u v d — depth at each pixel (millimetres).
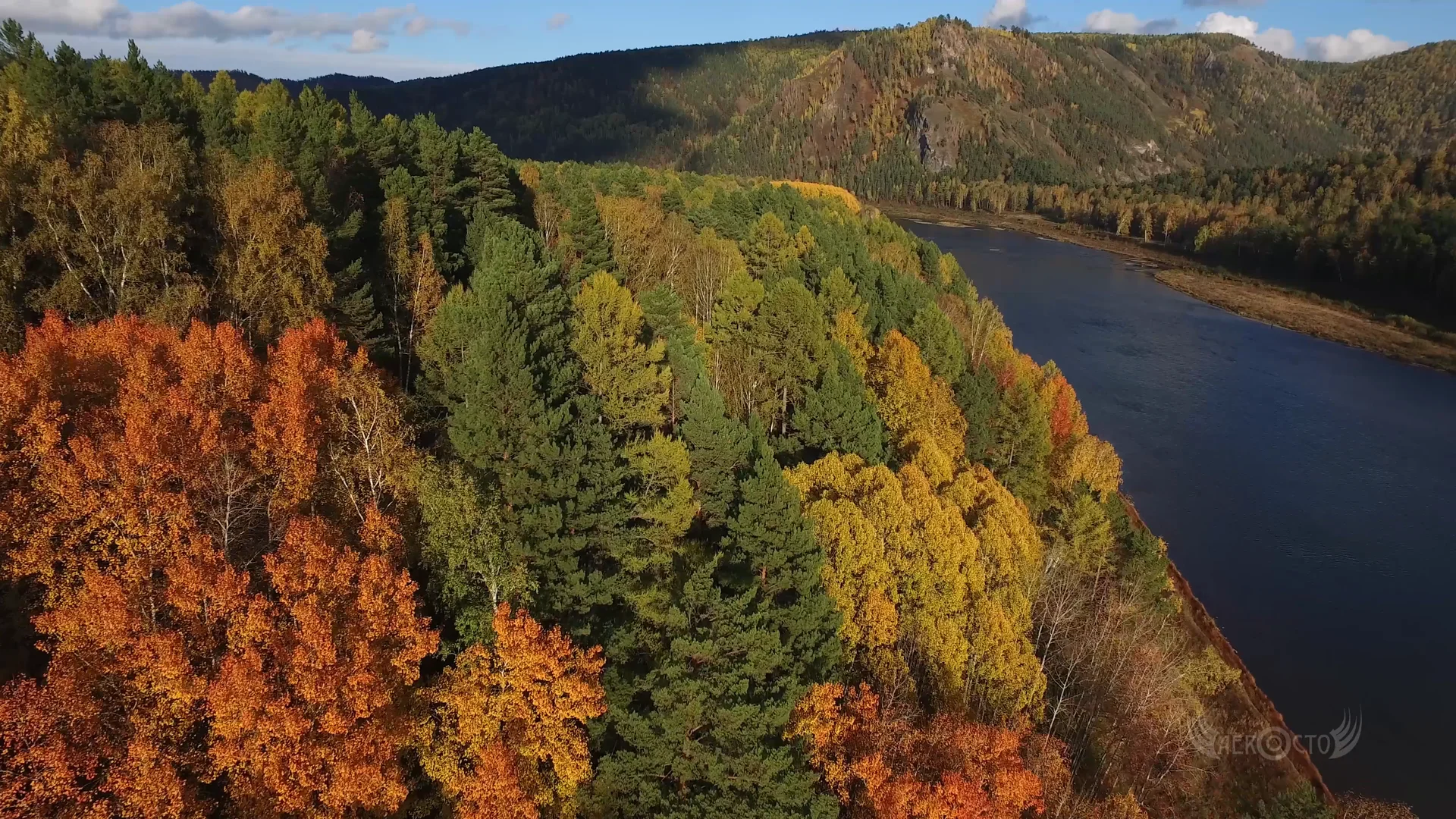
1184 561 79750
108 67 62688
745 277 73062
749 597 29766
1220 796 49562
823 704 31297
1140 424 112188
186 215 47281
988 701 42250
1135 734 48906
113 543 26328
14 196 39938
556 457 36062
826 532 42312
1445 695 63781
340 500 32156
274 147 55000
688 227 102500
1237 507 90562
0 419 26422
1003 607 46500
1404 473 99625
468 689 26234
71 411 29594
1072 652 51438
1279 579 77750
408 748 28000
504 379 37062
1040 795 33781
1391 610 73688
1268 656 67250
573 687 26516
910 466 51469
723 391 64562
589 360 48344
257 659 23281
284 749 23328
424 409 44750
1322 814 45219
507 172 87938
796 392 65438
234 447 30531
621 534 38562
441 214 66000
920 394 68250
